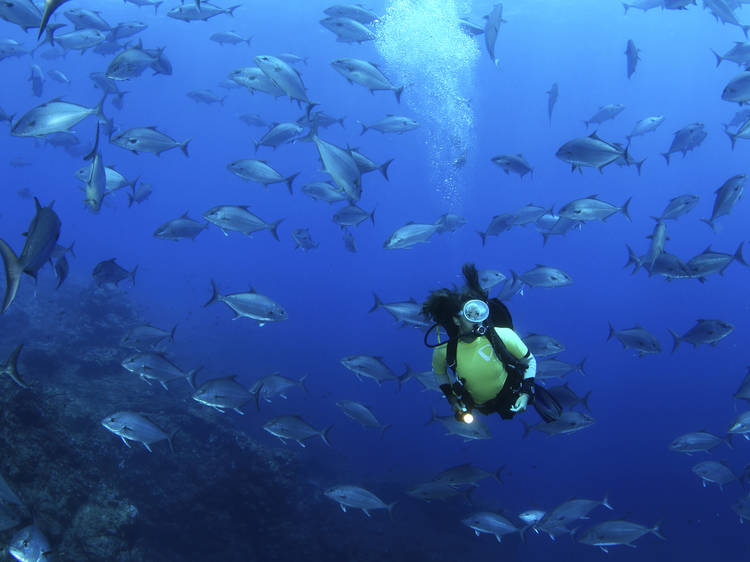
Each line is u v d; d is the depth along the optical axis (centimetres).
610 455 2323
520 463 2170
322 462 1744
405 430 2247
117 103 1579
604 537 722
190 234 942
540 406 237
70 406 1032
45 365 1492
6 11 673
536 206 1101
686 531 1808
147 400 1352
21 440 721
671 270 759
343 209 1080
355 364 802
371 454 1978
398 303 803
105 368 1508
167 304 3300
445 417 716
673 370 3647
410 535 1417
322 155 621
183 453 1141
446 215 1102
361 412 825
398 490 1592
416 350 3334
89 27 1107
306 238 1202
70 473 756
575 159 812
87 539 700
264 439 1736
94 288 2067
